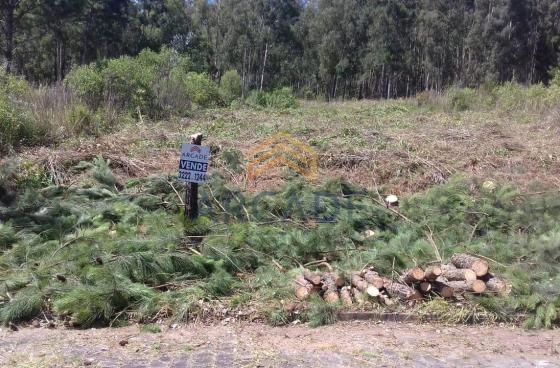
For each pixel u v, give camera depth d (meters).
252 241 6.66
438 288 5.74
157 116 15.58
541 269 6.33
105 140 11.28
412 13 54.81
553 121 15.03
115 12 42.78
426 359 4.58
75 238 6.48
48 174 9.16
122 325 5.23
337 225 7.21
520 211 7.86
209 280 5.89
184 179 6.84
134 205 7.57
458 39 52.44
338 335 5.07
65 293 5.34
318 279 5.75
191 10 58.62
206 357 4.47
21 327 5.14
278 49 56.25
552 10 50.12
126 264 5.78
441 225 7.64
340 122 15.11
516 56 50.12
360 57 54.38
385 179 10.15
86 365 4.27
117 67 15.48
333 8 55.12
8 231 6.65
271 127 13.57
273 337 4.98
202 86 21.38
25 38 36.75
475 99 21.92
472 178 9.26
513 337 5.20
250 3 55.84
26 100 12.61
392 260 6.41
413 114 18.86
